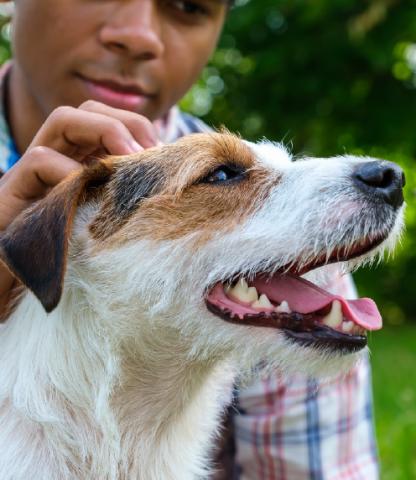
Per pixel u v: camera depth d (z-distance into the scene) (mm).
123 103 675
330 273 601
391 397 1222
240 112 2141
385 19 1802
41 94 681
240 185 578
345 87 1968
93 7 652
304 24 1844
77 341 553
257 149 604
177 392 572
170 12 672
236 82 2109
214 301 564
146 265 563
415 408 1135
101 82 668
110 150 579
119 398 561
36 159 567
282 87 1987
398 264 2566
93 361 554
